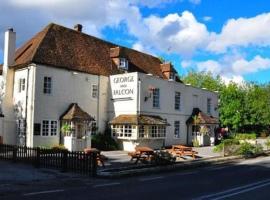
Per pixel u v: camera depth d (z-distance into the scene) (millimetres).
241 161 27359
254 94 70188
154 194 12797
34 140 28859
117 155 27812
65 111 31281
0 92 31250
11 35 31375
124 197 12102
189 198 12109
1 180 15453
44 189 13562
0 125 29984
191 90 41781
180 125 39594
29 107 29094
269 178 17641
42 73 29703
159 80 36594
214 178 17516
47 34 32688
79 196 12164
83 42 36344
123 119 33375
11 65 31203
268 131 70312
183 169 21625
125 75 34406
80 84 32812
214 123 41844
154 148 34781
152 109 35406
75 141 30234
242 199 12031
